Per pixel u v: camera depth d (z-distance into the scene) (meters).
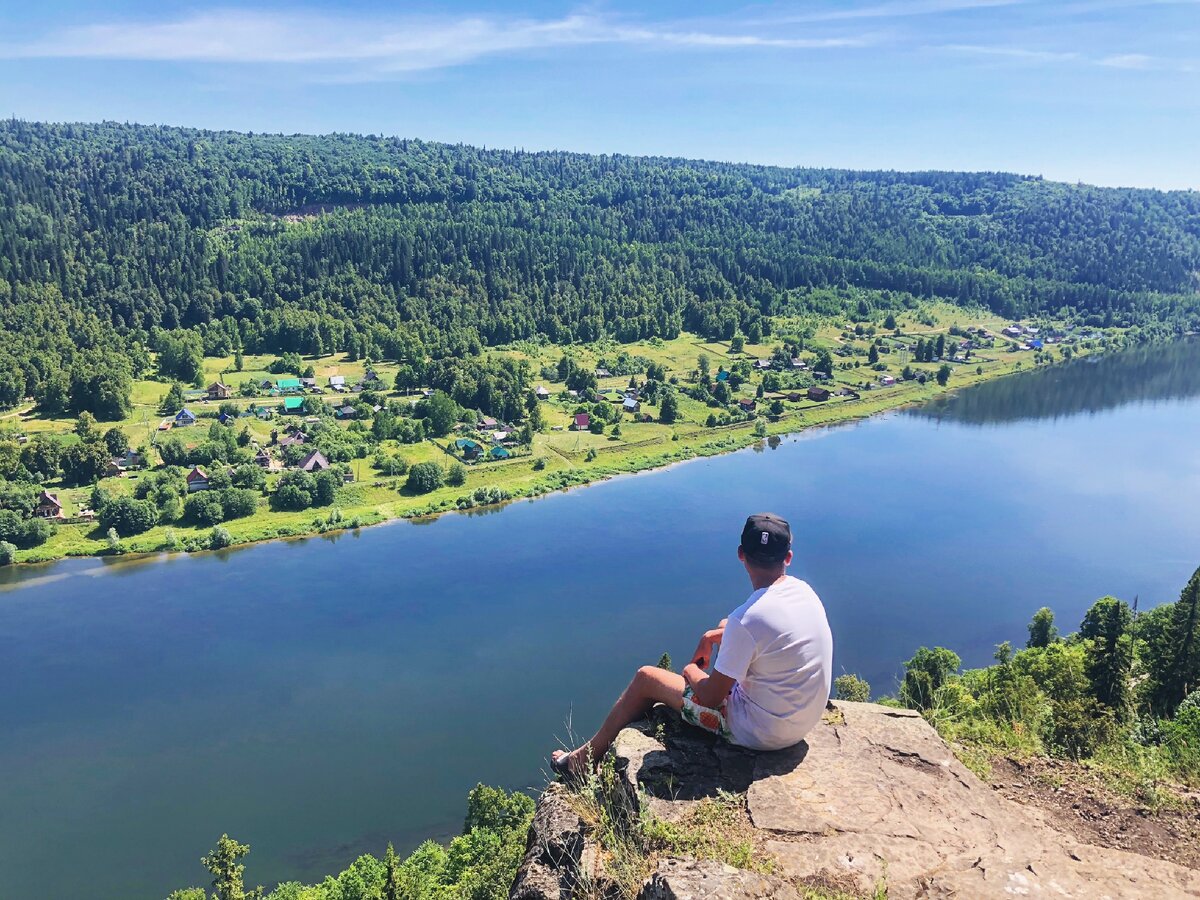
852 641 68.12
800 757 6.92
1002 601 75.44
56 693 61.12
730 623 6.67
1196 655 28.48
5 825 46.62
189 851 44.28
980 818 6.41
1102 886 5.63
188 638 70.19
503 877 29.83
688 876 5.26
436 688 61.09
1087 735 9.50
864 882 5.51
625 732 7.21
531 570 85.00
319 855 43.69
